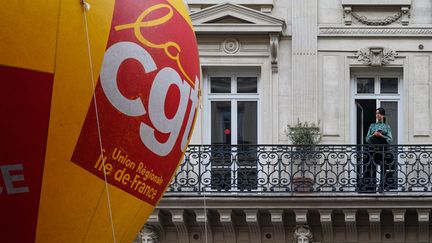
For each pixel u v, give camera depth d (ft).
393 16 102.89
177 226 98.37
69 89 58.08
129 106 60.39
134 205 62.39
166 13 62.75
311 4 103.14
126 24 60.18
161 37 62.08
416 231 99.09
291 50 102.94
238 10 102.06
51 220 58.85
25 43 56.85
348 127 102.37
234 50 102.68
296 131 100.89
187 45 64.03
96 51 58.85
